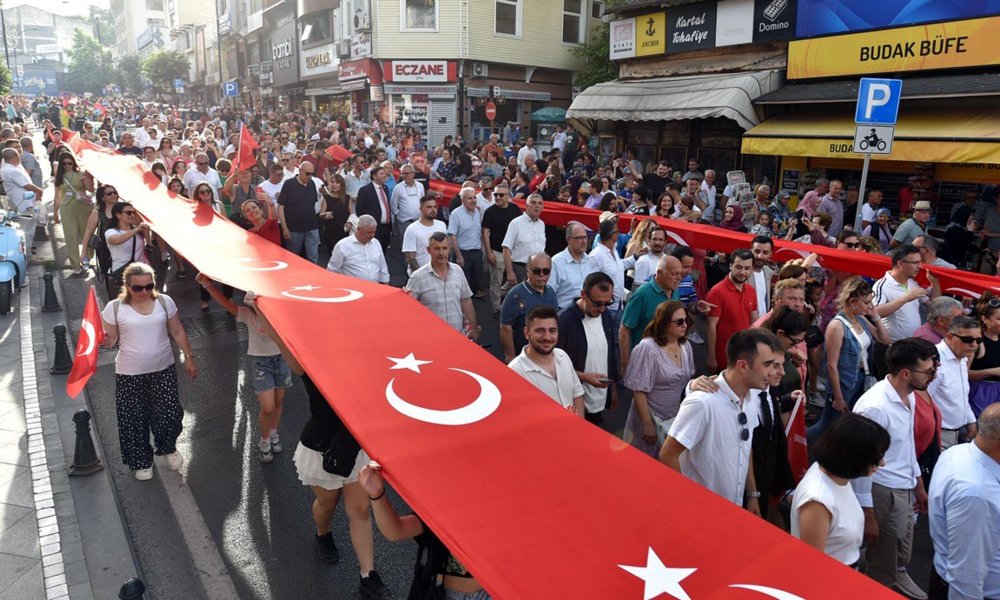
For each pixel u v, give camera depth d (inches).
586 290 220.1
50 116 1466.5
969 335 206.7
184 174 535.8
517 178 626.8
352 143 932.6
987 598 150.0
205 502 232.2
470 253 423.5
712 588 91.0
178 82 2455.7
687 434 157.6
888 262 305.6
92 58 4335.6
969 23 501.0
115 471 249.9
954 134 468.4
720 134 692.7
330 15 1368.1
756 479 164.1
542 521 103.7
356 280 219.9
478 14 1119.0
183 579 194.7
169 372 243.3
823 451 138.5
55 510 221.6
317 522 201.8
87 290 450.3
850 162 584.7
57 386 314.3
